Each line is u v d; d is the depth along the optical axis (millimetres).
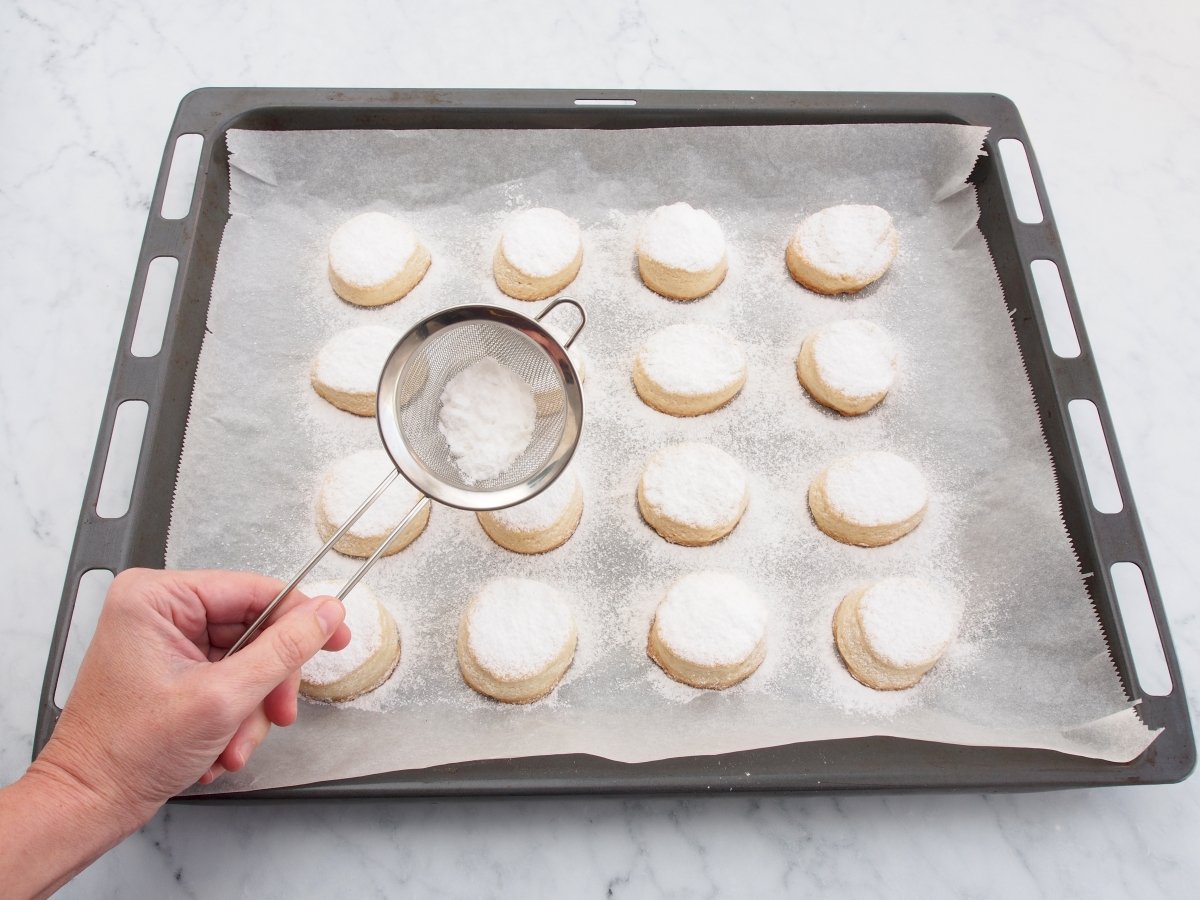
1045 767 394
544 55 567
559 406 403
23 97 554
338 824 422
